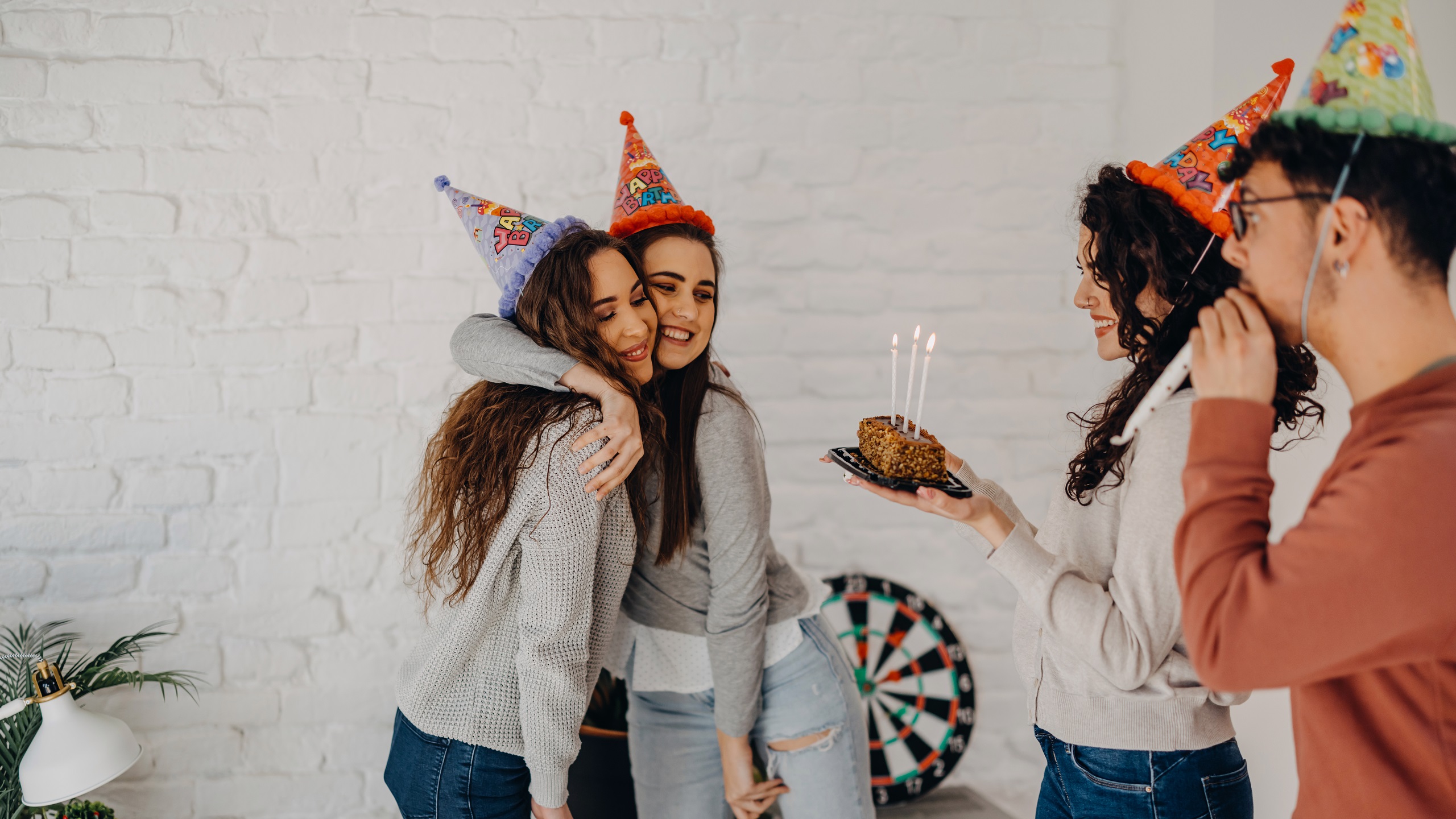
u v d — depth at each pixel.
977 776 1.93
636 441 1.11
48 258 1.69
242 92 1.74
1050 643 1.03
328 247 1.76
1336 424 1.68
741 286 1.86
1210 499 0.69
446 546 1.16
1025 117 1.91
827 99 1.87
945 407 1.92
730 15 1.84
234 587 1.75
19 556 1.69
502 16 1.79
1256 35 1.67
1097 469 0.99
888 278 1.89
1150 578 0.88
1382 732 0.67
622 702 1.69
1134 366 1.03
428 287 1.79
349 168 1.76
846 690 1.40
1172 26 1.76
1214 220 0.96
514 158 1.80
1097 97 1.92
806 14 1.86
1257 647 0.63
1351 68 0.69
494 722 1.14
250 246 1.75
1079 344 1.94
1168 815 0.96
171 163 1.72
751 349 1.87
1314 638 0.61
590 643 1.21
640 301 1.22
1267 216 0.71
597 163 1.81
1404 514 0.59
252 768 1.76
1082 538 1.00
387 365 1.78
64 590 1.71
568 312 1.16
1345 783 0.69
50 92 1.69
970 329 1.91
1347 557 0.60
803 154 1.86
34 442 1.70
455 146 1.79
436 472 1.21
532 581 1.09
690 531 1.29
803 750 1.36
